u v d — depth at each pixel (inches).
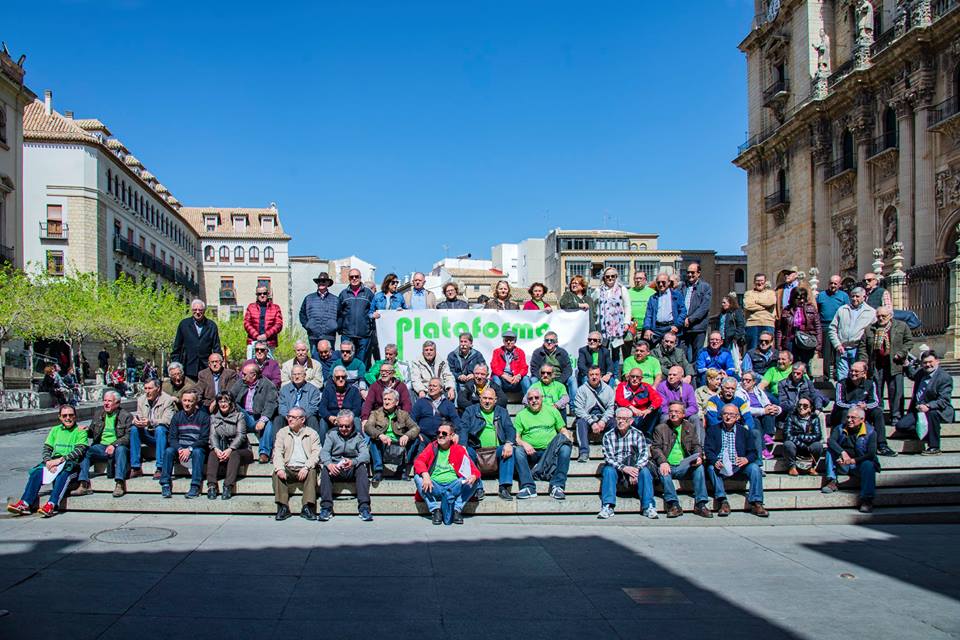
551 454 408.8
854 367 428.5
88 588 264.4
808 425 423.8
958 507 399.2
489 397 410.3
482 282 3526.1
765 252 1678.2
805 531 367.9
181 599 254.4
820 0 1477.6
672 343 491.5
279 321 524.4
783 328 584.4
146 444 431.2
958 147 1063.0
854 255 1348.4
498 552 322.3
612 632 229.5
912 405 459.5
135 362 1749.5
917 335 844.6
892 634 229.3
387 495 403.2
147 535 342.6
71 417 399.5
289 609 246.4
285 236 3383.4
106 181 2001.7
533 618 241.1
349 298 519.5
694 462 389.1
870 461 394.3
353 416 389.4
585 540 346.0
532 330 530.6
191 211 3371.1
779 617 243.6
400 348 522.6
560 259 3080.7
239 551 317.4
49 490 441.7
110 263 2031.3
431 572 290.8
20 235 1519.4
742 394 454.6
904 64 1158.3
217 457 398.9
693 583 279.9
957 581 284.2
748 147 1704.0
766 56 1664.6
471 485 377.4
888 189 1227.2
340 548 324.8
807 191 1480.1
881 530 370.6
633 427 401.1
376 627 231.6
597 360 492.7
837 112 1379.2
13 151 1494.8
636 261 3053.6
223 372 453.1
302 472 378.9
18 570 285.4
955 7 1027.9
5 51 1444.4
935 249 1112.8
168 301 1932.8
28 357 1485.0
